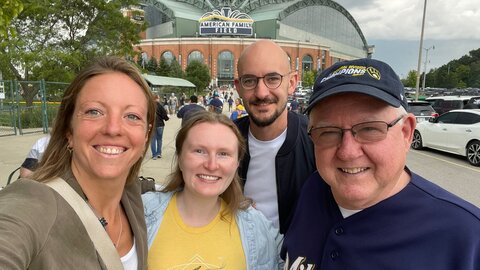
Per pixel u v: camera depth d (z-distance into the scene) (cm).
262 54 85
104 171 48
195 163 65
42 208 40
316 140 50
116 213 57
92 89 48
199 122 67
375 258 45
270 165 88
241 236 67
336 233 50
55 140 51
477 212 43
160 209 68
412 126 49
